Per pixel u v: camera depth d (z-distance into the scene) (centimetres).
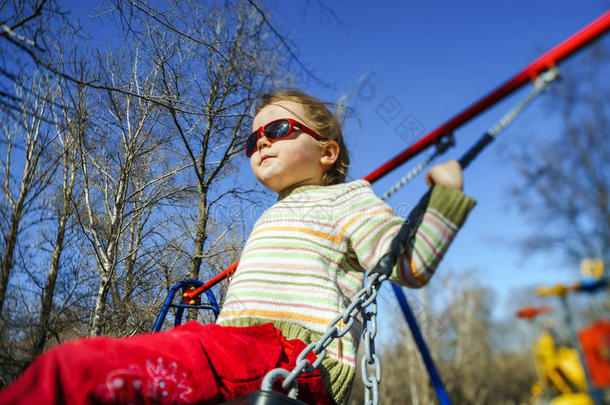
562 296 994
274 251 116
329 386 99
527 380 2622
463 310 2075
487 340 2448
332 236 112
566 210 1122
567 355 1134
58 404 58
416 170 100
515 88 82
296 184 136
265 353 91
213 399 78
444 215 88
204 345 84
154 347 76
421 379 1302
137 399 67
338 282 112
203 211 262
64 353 63
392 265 92
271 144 136
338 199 117
